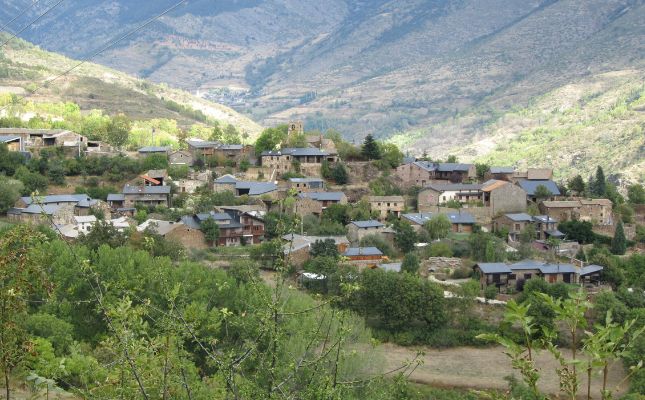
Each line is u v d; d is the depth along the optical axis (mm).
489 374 97562
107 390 29328
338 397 28750
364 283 109812
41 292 32906
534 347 21406
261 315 29438
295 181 169000
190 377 36188
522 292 114812
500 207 162625
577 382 20734
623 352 20875
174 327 28328
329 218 153500
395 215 162000
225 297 84688
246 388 28016
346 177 178750
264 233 142375
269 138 189500
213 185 168125
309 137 197875
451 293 114500
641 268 128875
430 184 175375
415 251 137875
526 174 184250
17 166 168125
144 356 28094
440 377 96125
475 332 107938
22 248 31484
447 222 148625
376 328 109188
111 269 87000
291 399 27688
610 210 163125
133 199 158500
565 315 21125
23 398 40250
